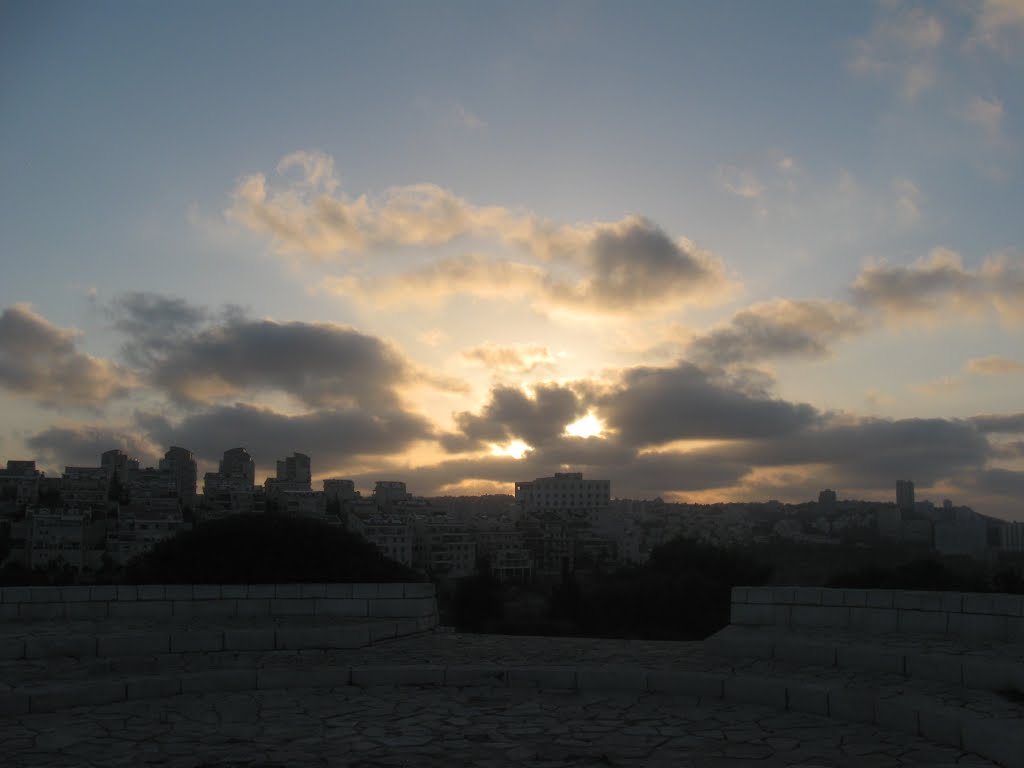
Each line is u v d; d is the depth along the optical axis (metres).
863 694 12.58
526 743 11.48
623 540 191.62
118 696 13.86
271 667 15.58
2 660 15.55
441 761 10.66
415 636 19.09
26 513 144.12
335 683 15.07
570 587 61.44
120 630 17.50
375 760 10.70
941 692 12.73
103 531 148.38
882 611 17.06
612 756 10.85
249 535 45.81
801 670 14.77
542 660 16.17
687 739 11.65
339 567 45.56
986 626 15.73
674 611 53.84
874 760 10.52
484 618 67.56
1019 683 12.42
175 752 11.01
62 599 19.36
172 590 19.72
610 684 14.80
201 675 14.62
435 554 176.12
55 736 11.77
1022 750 9.80
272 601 19.91
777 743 11.40
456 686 15.10
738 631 17.72
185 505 180.00
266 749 11.19
